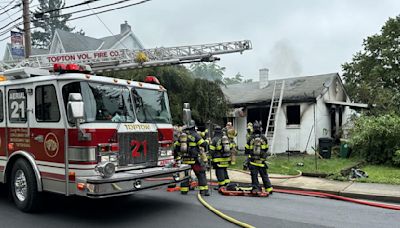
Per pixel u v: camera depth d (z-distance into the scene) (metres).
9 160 5.94
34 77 5.60
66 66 5.30
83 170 4.85
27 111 5.65
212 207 6.01
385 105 15.38
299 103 14.67
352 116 15.38
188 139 7.12
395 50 20.36
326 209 6.04
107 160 5.04
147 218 5.42
